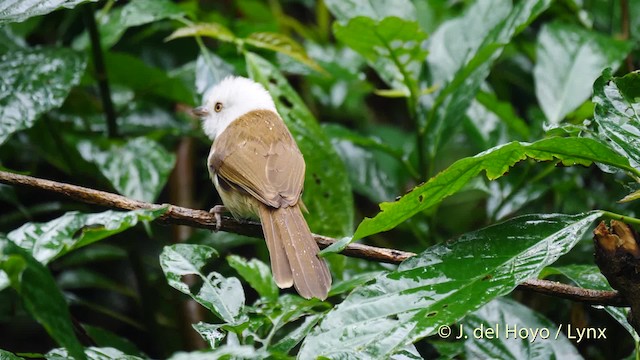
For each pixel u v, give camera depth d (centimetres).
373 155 1230
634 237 630
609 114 660
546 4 966
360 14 1077
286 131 1009
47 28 1379
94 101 1242
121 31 1168
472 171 636
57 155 1210
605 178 1152
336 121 1496
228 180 935
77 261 1185
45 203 1259
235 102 1132
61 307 533
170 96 1278
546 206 1212
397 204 627
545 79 1090
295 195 880
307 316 805
